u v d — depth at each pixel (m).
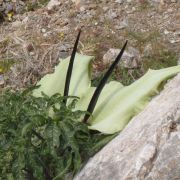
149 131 3.50
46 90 4.57
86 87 4.55
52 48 6.08
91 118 4.18
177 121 3.49
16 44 6.21
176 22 6.29
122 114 4.05
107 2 6.67
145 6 6.56
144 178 3.24
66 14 6.57
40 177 3.71
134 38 6.08
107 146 3.74
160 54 5.83
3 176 3.73
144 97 4.07
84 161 3.82
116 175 3.40
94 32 6.25
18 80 5.77
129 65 5.69
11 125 3.78
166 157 3.22
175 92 3.82
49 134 3.65
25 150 3.69
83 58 4.79
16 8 6.79
